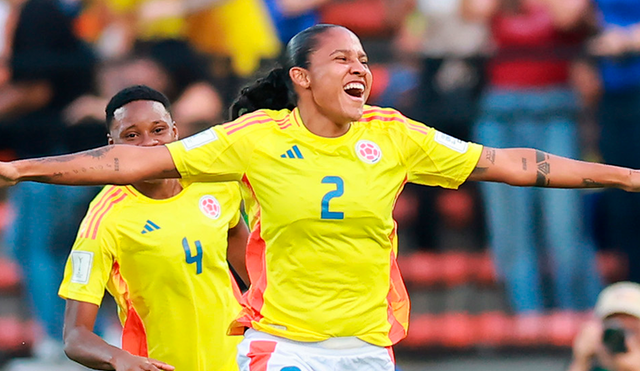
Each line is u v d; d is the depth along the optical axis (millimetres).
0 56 35250
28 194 32156
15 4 34781
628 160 32094
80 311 18359
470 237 34250
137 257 18578
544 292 32500
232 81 32500
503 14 33000
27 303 33000
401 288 17172
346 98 16188
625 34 32094
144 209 18688
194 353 19062
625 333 23969
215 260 18984
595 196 33406
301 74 16375
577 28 32375
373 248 16406
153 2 33500
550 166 16531
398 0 35312
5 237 35688
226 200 19312
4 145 32688
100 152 15344
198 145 15977
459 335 32719
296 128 16453
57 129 32625
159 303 18781
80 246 18641
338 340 16547
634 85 32000
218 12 33000
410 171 16703
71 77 32719
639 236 33219
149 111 18875
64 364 31344
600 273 32812
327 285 16344
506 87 32312
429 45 33875
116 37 34344
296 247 16250
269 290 16594
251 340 16766
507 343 32500
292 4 34469
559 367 31266
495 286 33375
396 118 16781
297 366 16328
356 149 16375
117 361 17281
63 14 33125
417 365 32281
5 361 32219
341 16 35031
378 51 33500
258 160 16297
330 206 16078
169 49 33219
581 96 32156
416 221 34344
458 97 32750
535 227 32344
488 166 16531
